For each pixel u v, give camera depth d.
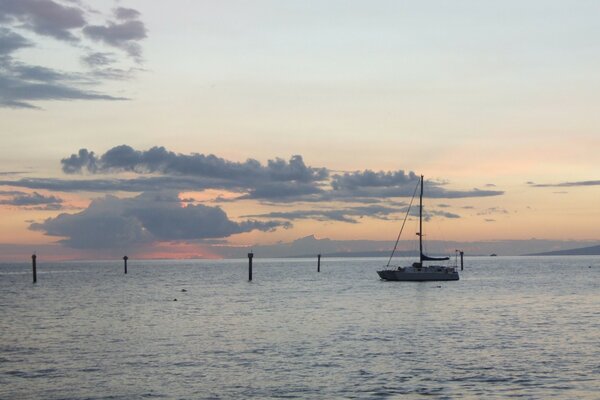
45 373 38.09
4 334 54.62
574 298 90.81
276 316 67.88
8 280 162.62
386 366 39.25
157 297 98.56
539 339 49.50
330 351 44.44
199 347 46.62
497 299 89.38
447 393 33.00
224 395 32.94
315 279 159.38
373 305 80.75
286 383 35.22
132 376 37.16
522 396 32.41
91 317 68.56
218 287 125.94
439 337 50.81
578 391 33.25
